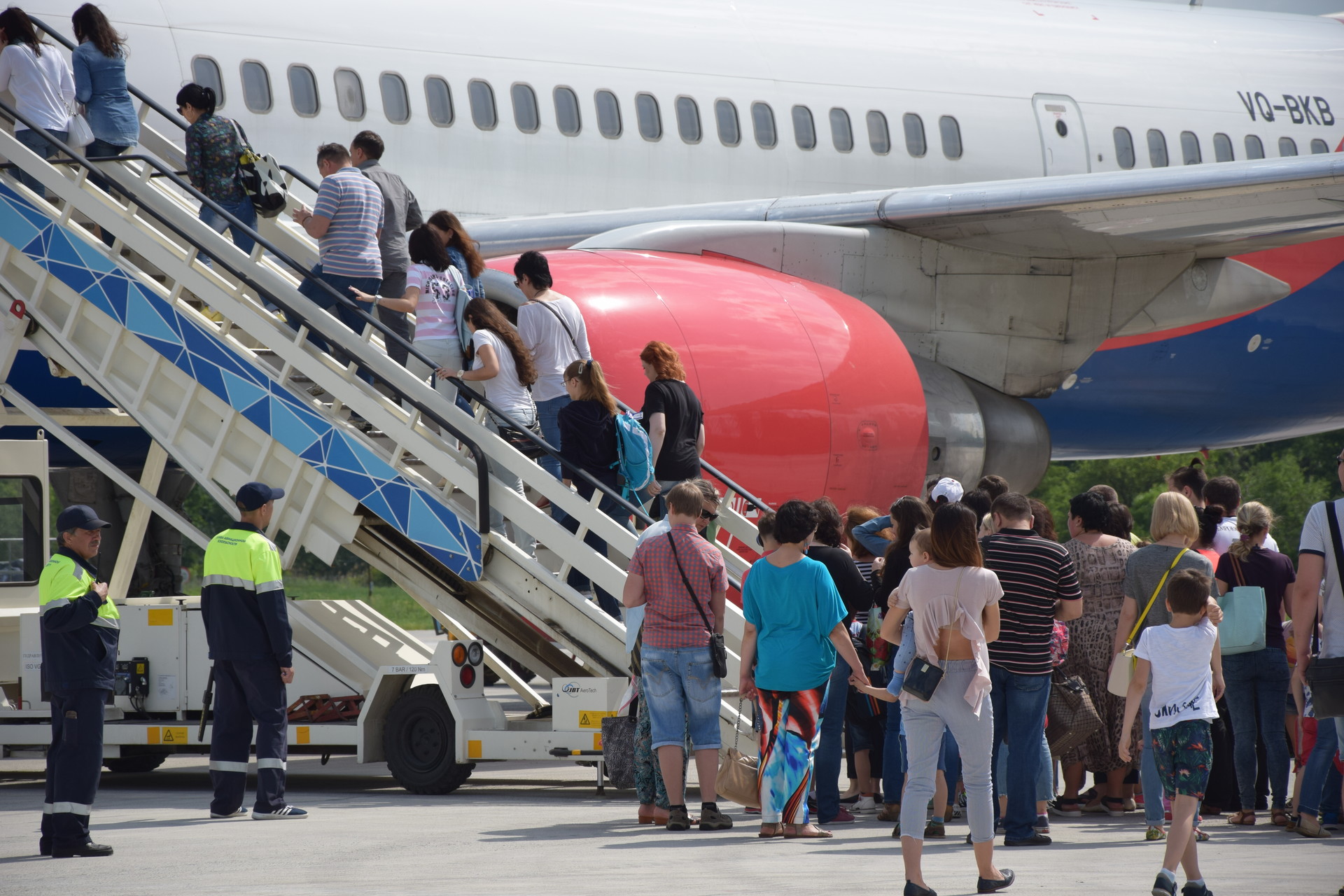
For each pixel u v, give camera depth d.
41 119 32.53
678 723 23.67
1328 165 43.12
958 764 24.05
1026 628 22.58
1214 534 27.52
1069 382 57.22
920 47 56.53
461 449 29.59
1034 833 22.88
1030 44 59.16
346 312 31.67
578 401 28.78
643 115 49.62
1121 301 52.03
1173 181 43.66
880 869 19.69
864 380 40.16
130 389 31.06
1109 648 26.59
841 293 45.66
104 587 21.25
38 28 34.12
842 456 39.78
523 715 34.72
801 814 22.86
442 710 28.83
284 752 25.16
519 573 29.12
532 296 30.45
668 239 42.88
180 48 42.25
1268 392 63.09
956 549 18.28
